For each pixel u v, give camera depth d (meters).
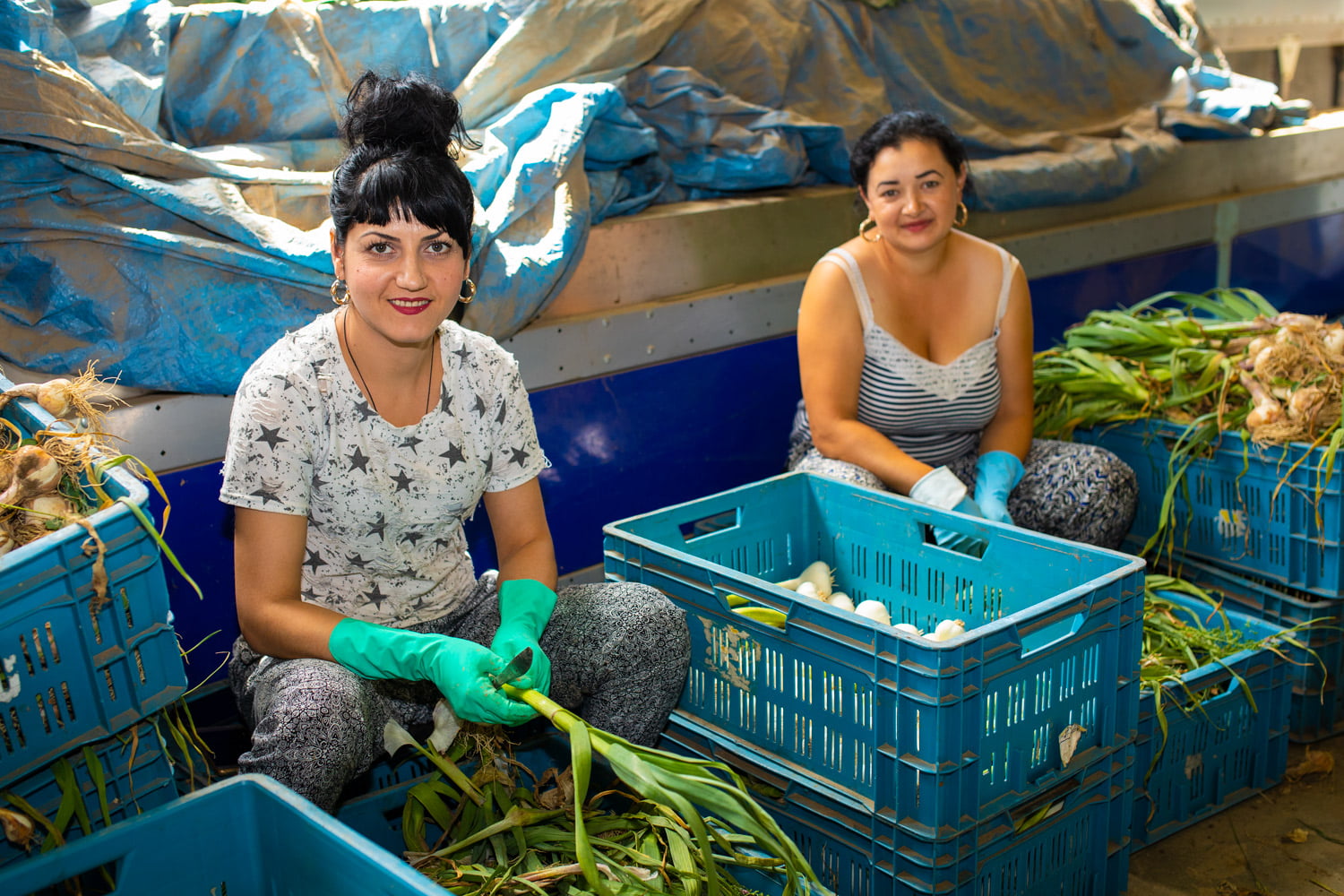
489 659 1.53
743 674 1.85
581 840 1.41
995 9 3.78
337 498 1.69
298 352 1.64
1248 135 4.25
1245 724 2.18
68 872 1.29
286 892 1.41
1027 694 1.66
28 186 2.08
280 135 2.62
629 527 2.08
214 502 2.22
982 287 2.54
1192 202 4.12
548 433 2.66
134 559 1.31
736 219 3.00
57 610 1.25
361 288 1.53
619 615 1.77
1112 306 3.87
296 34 2.61
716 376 2.96
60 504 1.41
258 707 1.66
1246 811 2.18
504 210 2.46
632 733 1.82
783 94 3.29
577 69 2.81
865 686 1.64
